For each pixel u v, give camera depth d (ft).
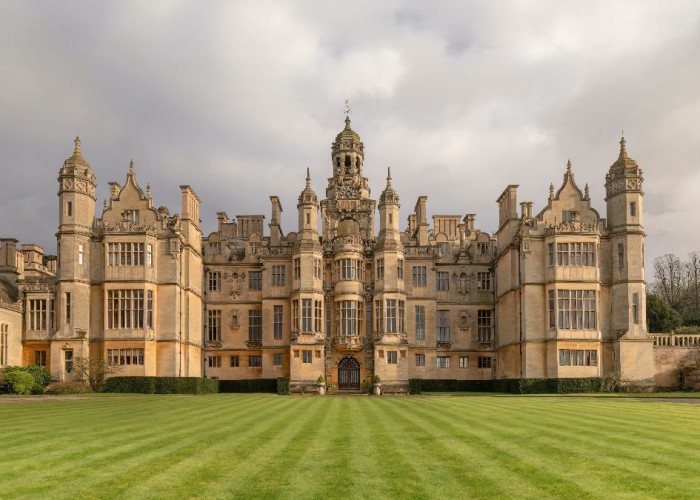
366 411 106.42
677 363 195.11
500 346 223.92
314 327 214.48
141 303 195.83
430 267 225.35
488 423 81.82
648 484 44.65
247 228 254.06
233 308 229.86
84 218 199.52
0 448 60.03
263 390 216.74
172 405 121.80
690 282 344.08
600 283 199.41
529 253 201.05
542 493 42.73
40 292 200.64
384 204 221.25
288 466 51.80
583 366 193.98
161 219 201.87
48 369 197.26
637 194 199.82
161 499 42.04
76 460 54.13
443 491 43.47
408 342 217.97
